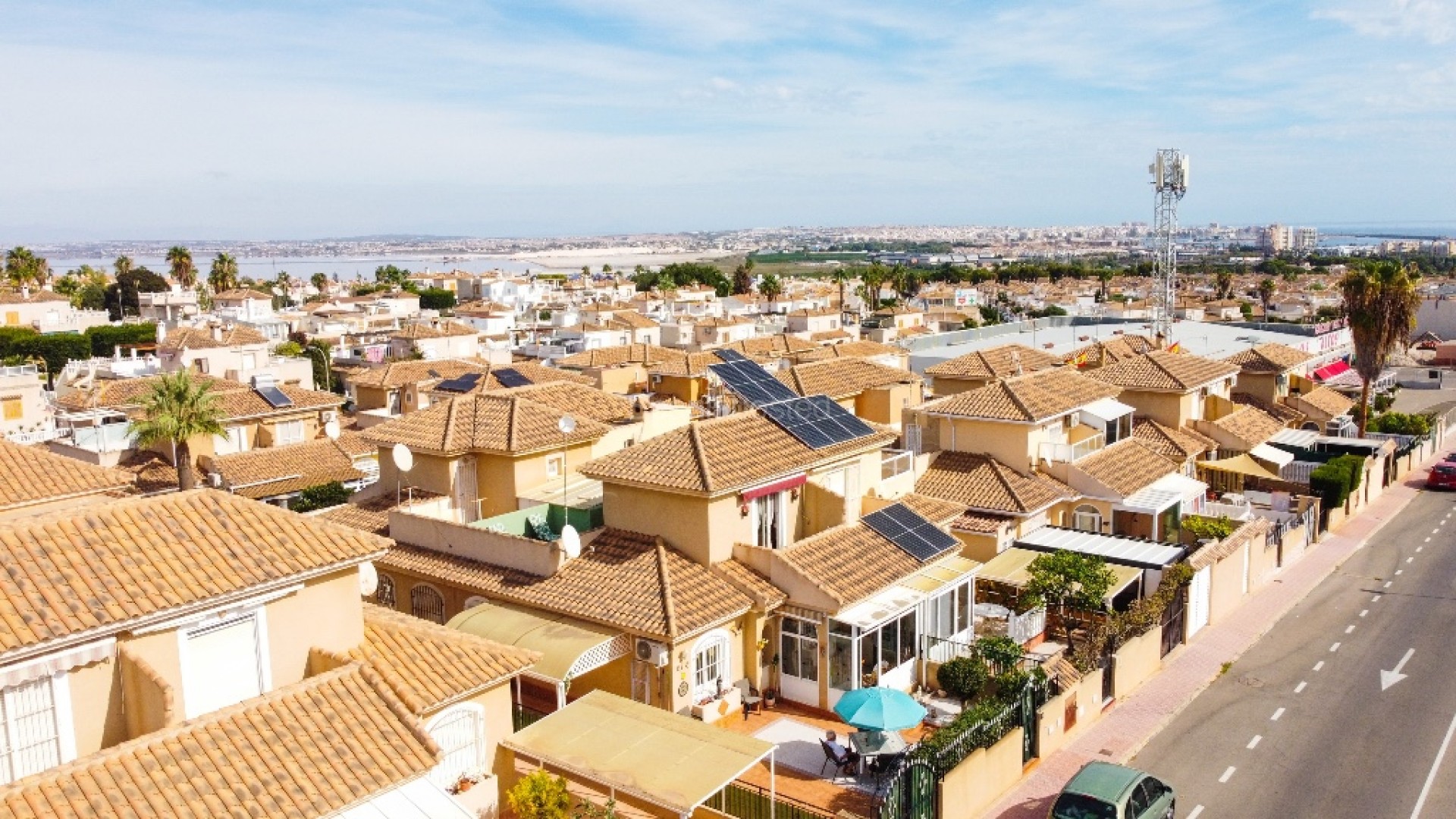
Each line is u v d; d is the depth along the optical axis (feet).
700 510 91.40
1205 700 98.68
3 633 48.91
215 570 58.03
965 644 95.09
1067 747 87.45
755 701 90.07
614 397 148.77
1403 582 134.92
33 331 381.81
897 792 68.03
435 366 246.27
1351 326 203.72
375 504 118.01
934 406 143.02
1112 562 115.34
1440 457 218.38
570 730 68.59
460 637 69.72
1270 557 136.26
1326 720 93.61
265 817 49.88
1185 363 175.73
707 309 537.24
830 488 105.70
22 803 46.68
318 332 444.14
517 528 105.81
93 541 57.11
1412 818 76.54
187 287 537.24
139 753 51.24
